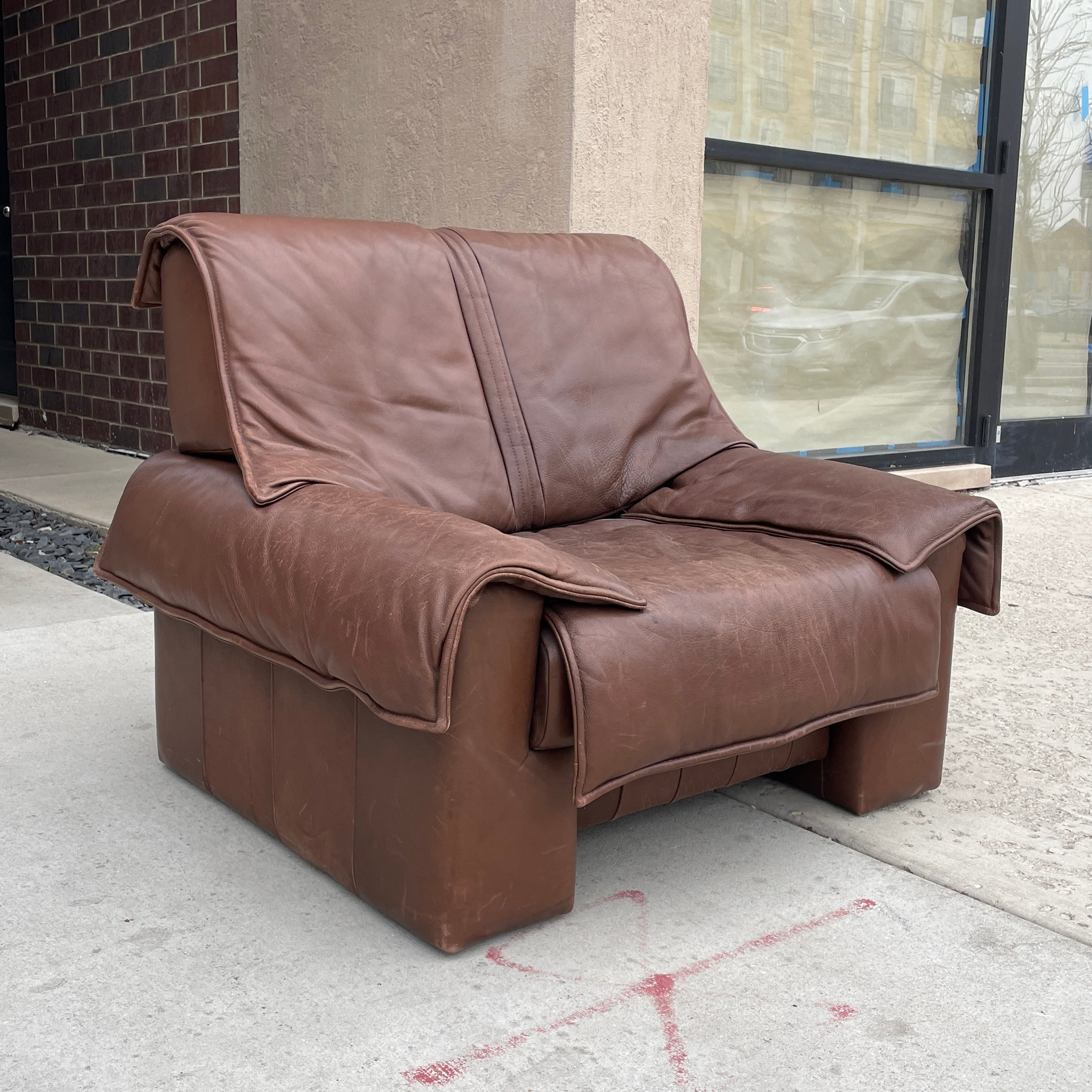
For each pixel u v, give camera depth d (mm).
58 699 2352
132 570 1857
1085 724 2363
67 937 1505
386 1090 1228
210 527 1680
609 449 2180
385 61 3670
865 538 1795
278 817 1729
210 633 1710
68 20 5363
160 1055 1277
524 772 1478
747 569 1677
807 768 1983
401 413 1928
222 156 4543
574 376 2178
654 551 1817
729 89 3998
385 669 1353
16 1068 1246
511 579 1371
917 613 1788
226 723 1823
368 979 1433
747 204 4156
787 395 4441
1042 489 5062
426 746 1431
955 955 1515
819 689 1646
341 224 2002
